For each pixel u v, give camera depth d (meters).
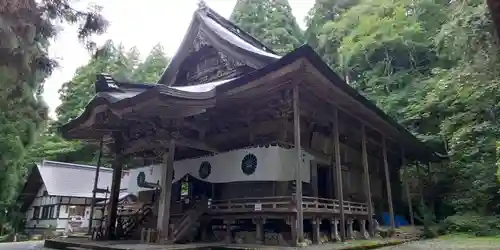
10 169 16.66
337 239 12.02
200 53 16.47
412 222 19.08
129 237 13.56
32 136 14.87
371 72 31.31
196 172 13.85
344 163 16.19
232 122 14.07
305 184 13.20
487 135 19.44
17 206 31.31
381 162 20.64
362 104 12.76
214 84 13.04
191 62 17.06
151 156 14.23
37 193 31.61
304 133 13.66
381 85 29.81
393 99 27.19
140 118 11.30
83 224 28.72
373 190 19.00
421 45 29.25
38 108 9.47
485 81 16.50
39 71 7.77
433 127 24.50
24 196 31.42
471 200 19.66
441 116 23.86
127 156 14.51
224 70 15.43
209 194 14.81
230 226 11.75
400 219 19.98
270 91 11.63
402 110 25.98
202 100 11.09
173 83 17.61
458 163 21.53
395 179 22.48
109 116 12.29
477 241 14.33
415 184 23.34
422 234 16.92
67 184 29.69
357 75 34.09
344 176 15.99
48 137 38.53
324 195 14.70
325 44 38.41
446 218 20.05
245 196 12.99
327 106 13.23
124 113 10.91
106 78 12.48
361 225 13.92
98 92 12.30
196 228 11.96
